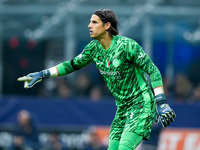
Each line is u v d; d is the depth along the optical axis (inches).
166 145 1362.0
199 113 1406.3
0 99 1403.8
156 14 1476.4
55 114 1405.0
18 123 1339.8
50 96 1587.1
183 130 1369.3
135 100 630.5
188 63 1920.5
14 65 1801.2
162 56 1836.9
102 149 1344.7
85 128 1362.0
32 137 1300.4
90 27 629.6
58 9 1476.4
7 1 1470.2
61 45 1770.4
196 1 1485.0
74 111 1405.0
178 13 1476.4
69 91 1576.0
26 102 1407.5
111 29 627.2
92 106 1401.3
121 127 644.1
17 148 1293.1
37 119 1405.0
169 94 1577.3
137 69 630.5
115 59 622.5
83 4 1476.4
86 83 1636.3
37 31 1549.0
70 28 1501.0
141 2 1481.3
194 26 1624.0
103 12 625.0
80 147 1348.4
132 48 618.8
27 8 1472.7
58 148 1337.4
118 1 1478.8
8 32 1577.3
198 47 1900.8
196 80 1936.5
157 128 1202.6
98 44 638.5
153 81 618.8
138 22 1494.8
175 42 1830.7
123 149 616.1
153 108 634.8
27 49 1797.5
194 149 1365.7
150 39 1504.7
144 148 1208.8
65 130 1352.1
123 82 628.1
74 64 664.4
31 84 656.4
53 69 666.8
